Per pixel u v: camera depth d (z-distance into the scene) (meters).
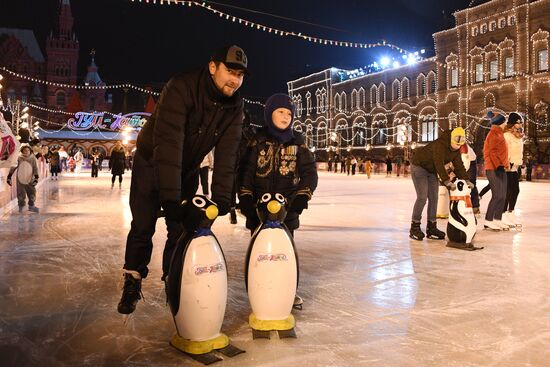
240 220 8.00
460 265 4.59
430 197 6.14
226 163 2.76
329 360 2.38
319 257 4.95
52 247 5.32
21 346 2.55
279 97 3.17
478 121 41.38
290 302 2.76
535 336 2.72
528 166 27.59
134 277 2.87
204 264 2.41
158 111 2.62
